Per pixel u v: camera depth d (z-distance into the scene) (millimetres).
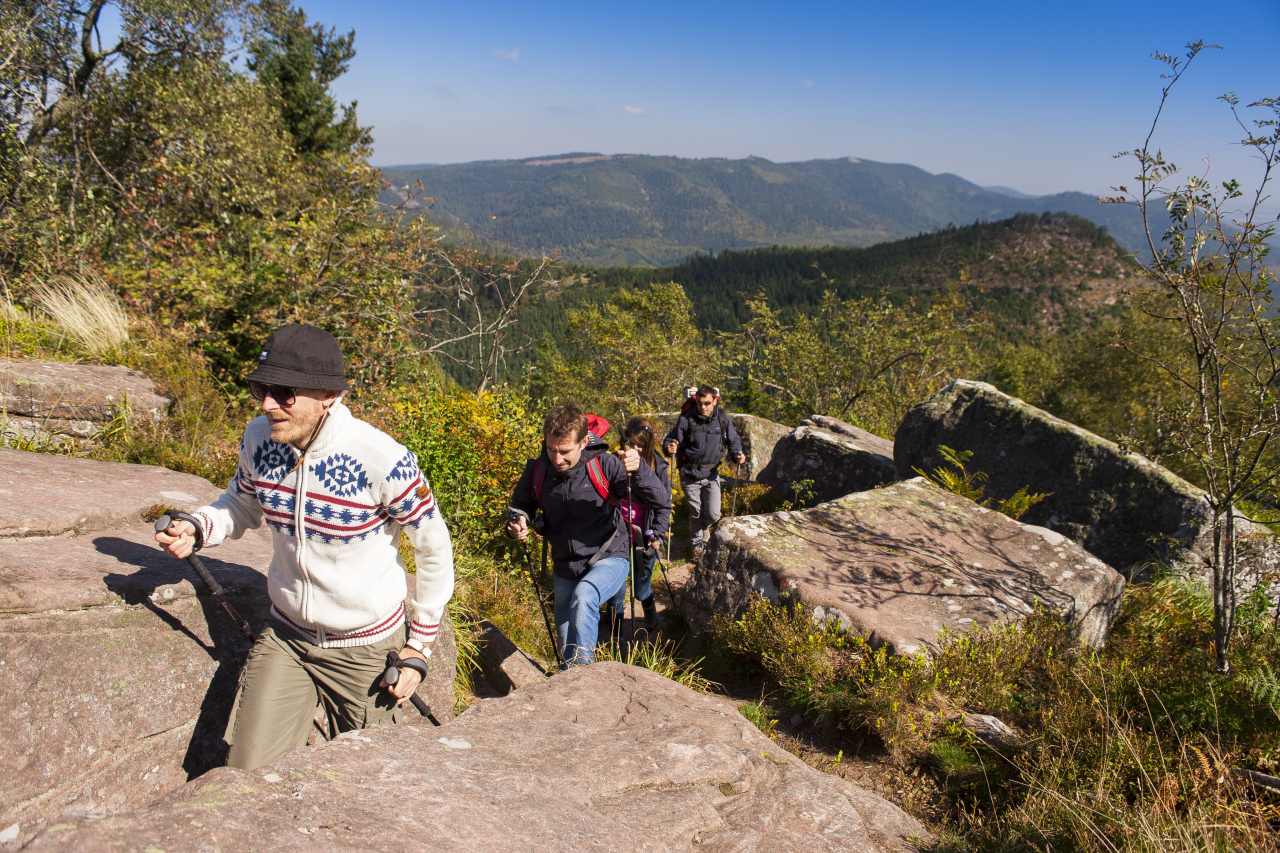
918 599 5363
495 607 5762
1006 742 4191
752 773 2564
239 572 2902
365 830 1560
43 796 2195
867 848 2385
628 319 31125
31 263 9062
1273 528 6543
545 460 4449
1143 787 3533
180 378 6707
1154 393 21750
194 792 1554
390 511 2223
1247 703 4066
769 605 5426
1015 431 8344
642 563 5520
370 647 2354
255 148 12734
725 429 8609
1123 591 6148
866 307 22031
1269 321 4270
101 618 2422
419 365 10133
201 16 13844
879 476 9812
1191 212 4281
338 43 23828
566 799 2029
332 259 9328
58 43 12180
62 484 3324
